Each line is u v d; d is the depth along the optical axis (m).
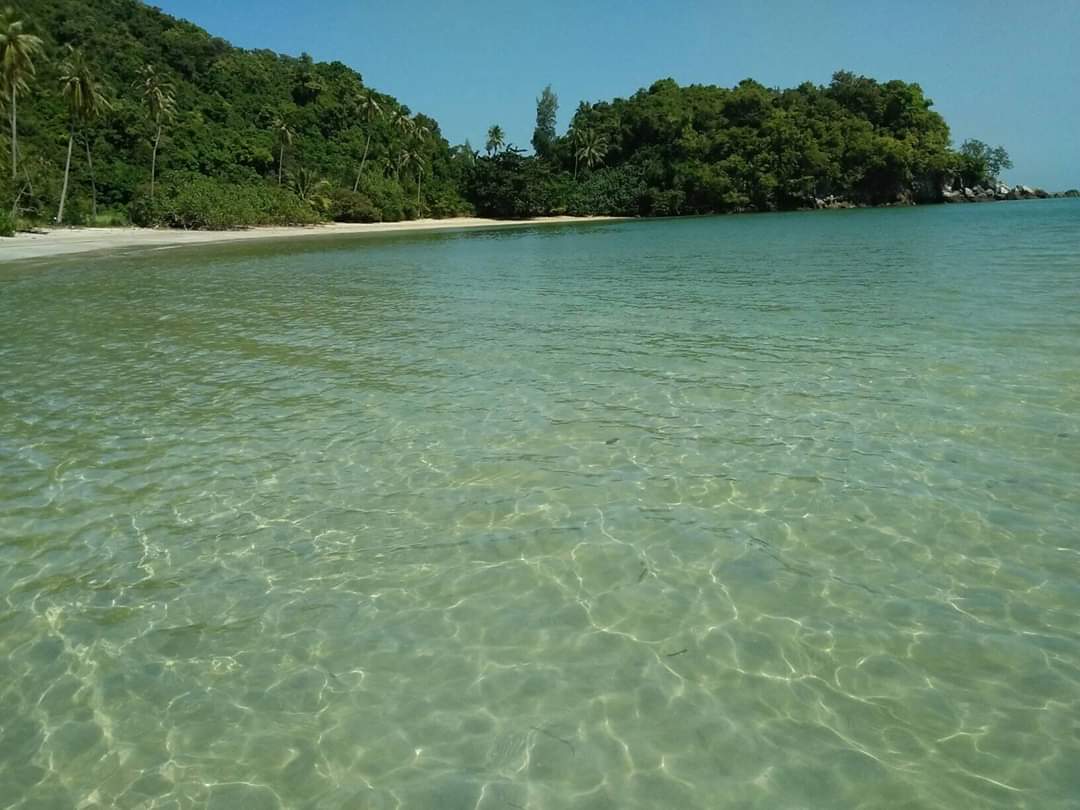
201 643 4.56
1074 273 18.22
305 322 15.03
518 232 65.50
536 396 9.29
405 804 3.36
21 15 67.94
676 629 4.59
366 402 9.19
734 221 71.06
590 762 3.57
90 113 50.47
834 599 4.84
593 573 5.22
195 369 11.03
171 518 6.16
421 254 36.38
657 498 6.32
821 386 9.24
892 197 99.06
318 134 86.19
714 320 14.20
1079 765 3.47
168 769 3.59
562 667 4.27
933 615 4.64
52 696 4.11
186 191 58.78
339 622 4.74
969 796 3.32
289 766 3.60
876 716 3.82
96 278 24.20
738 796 3.35
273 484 6.79
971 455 6.91
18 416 8.83
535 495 6.45
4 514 6.25
